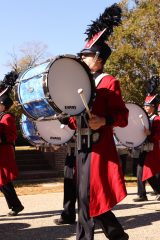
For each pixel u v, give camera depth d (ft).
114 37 54.44
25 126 21.44
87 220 12.73
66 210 20.12
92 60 13.16
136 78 55.06
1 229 19.39
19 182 41.65
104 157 12.63
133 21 55.83
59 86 11.73
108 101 12.78
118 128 23.90
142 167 26.61
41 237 17.76
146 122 24.97
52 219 21.70
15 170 21.98
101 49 13.11
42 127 19.76
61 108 11.73
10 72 21.36
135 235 17.81
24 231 18.93
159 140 26.18
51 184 39.68
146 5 56.49
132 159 48.93
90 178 12.55
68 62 11.94
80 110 12.12
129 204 25.86
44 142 19.80
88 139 12.64
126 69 54.75
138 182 26.91
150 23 55.01
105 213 12.67
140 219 21.21
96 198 12.48
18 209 22.63
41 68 12.13
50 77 11.55
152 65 55.01
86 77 12.30
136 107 24.72
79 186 12.92
